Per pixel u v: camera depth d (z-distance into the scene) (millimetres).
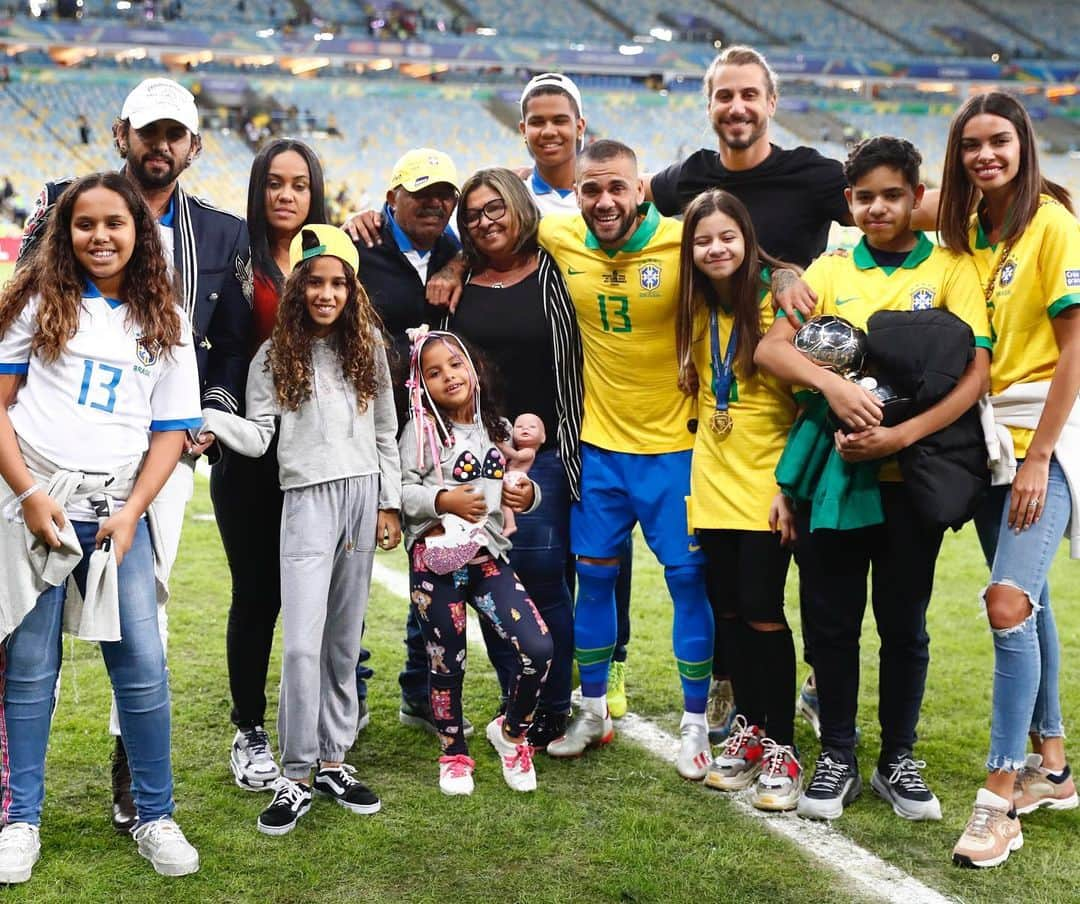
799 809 3328
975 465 3066
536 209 3725
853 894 2869
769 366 3264
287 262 3594
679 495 3654
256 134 26203
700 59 27781
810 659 3926
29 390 2861
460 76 28203
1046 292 3029
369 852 3053
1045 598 3371
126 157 3299
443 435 3504
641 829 3211
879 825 3271
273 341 3252
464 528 3426
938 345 3043
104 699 4180
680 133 28453
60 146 24234
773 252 3801
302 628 3215
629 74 28516
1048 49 29953
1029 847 3146
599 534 3750
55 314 2814
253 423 3232
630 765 3730
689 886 2891
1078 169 27766
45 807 3301
